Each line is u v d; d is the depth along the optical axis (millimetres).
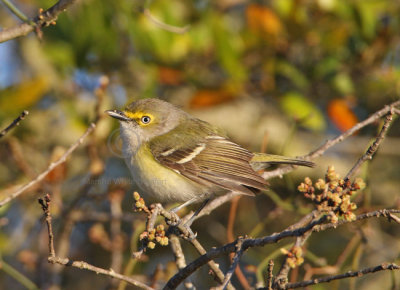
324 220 5395
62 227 10609
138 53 11289
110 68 11258
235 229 12461
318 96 11844
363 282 11492
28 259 11203
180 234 7371
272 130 12172
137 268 11695
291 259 5480
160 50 10758
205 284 12023
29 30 6516
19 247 12359
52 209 10422
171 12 10641
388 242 11812
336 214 5895
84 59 10594
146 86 11305
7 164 11492
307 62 11570
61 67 11281
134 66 11266
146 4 9375
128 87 11531
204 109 11961
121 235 10945
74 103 11383
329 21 11273
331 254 11938
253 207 12570
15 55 12477
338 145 12297
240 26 12086
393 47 11406
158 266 9914
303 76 11430
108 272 6492
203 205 9648
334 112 11227
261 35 11242
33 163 11430
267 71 11500
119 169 12531
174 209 9438
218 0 11562
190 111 12055
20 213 12094
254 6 11172
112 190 10680
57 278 10961
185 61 11430
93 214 10727
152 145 9625
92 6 10312
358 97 11727
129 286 11055
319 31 11297
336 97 11742
